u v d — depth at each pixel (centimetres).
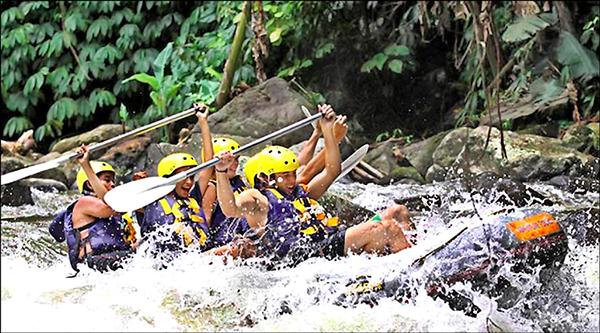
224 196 743
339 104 1723
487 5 1230
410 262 670
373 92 1736
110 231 779
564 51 1418
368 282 664
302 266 719
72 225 780
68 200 1277
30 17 1923
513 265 639
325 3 1753
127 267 753
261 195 759
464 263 646
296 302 655
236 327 621
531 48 1496
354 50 1750
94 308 641
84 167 787
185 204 795
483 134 1330
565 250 656
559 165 1265
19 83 1908
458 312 632
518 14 1325
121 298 658
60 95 1877
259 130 1471
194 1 1916
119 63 1878
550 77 1483
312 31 1764
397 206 747
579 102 1500
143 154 1538
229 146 841
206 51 1773
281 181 766
